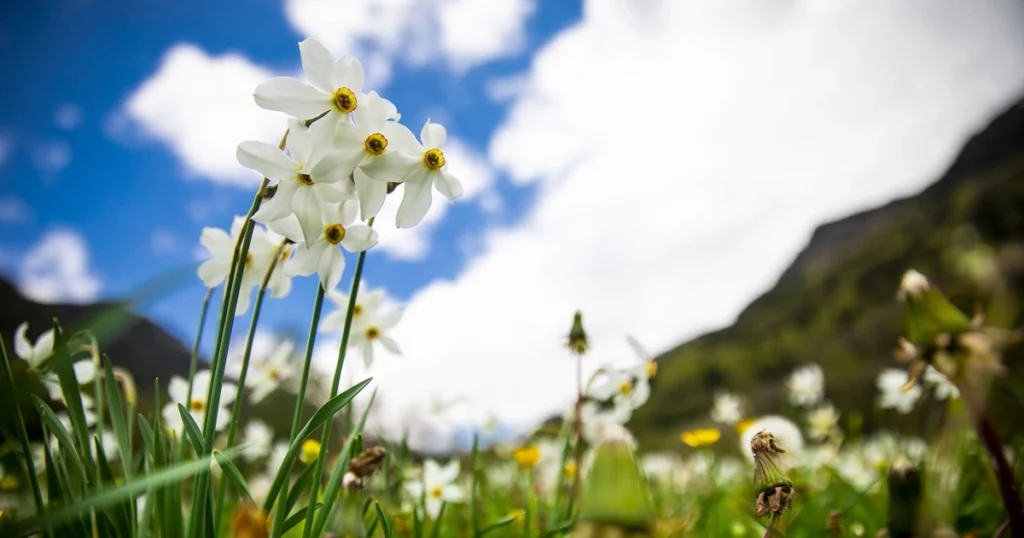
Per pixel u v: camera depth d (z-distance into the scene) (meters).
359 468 0.30
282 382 0.46
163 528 0.23
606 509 0.19
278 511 0.23
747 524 0.47
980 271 0.22
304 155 0.25
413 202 0.26
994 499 0.43
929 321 0.22
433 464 0.55
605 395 0.49
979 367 0.22
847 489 0.63
